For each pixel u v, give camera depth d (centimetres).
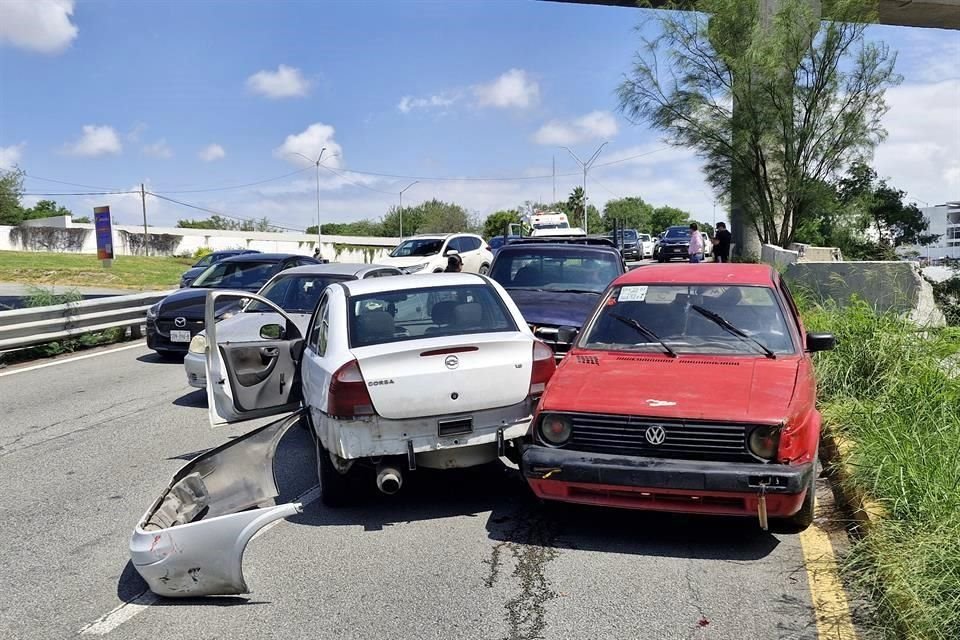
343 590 476
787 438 491
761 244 2478
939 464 518
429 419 569
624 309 658
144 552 459
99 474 726
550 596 459
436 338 603
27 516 621
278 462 748
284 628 432
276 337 720
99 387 1146
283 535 567
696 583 471
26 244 5500
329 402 564
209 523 457
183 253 5781
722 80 2606
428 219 8750
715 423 499
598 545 532
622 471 501
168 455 781
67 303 1508
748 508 489
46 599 477
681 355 602
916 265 1297
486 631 422
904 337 816
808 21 2448
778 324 620
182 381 1173
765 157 2581
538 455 523
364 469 594
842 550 510
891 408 670
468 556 520
